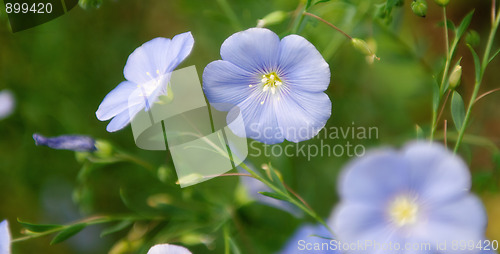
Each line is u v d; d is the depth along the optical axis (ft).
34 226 0.95
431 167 0.80
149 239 1.04
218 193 1.12
